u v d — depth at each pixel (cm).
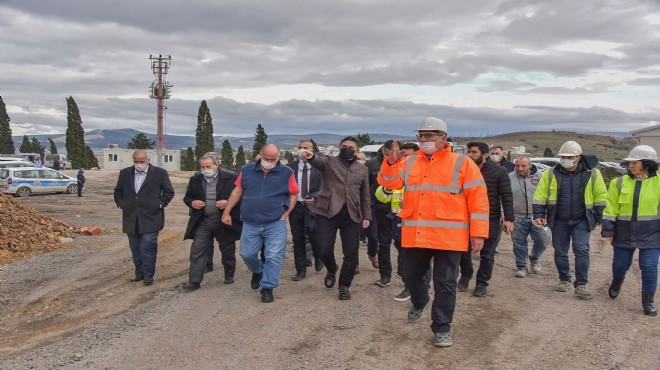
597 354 491
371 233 833
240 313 617
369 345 513
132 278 799
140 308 642
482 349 504
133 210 749
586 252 691
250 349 503
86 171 5303
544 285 766
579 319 599
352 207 664
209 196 725
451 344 511
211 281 784
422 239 503
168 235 1259
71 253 1002
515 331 556
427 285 564
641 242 627
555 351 499
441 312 507
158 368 459
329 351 497
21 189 2625
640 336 541
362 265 901
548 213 715
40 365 466
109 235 1245
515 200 820
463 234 499
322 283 768
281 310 629
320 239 691
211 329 561
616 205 657
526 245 829
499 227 712
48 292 718
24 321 600
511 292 723
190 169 7050
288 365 464
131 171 754
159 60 5128
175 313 619
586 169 694
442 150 512
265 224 669
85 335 546
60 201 2359
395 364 466
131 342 524
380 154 799
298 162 806
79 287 746
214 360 477
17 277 803
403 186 532
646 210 626
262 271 720
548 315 614
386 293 707
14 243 1014
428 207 505
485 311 629
